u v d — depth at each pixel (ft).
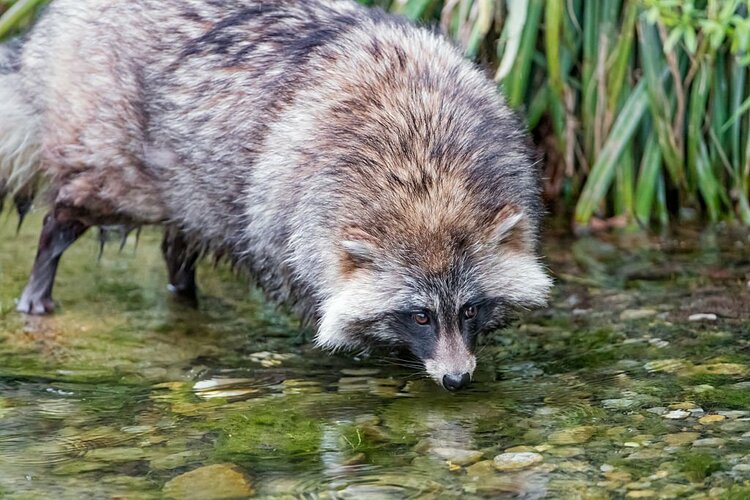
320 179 30.48
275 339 34.14
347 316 30.04
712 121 43.16
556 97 42.75
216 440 25.72
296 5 34.04
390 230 29.40
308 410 27.86
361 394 29.19
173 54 33.91
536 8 39.99
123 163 34.81
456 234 29.30
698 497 22.09
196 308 37.11
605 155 42.55
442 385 29.14
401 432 26.30
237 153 32.53
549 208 45.14
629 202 43.65
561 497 22.33
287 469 24.03
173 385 29.81
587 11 41.88
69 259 41.93
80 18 35.24
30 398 28.60
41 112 35.86
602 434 25.57
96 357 32.12
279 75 32.42
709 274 38.29
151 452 24.97
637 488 22.58
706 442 24.75
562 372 30.27
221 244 34.58
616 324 33.83
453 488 22.91
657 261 40.01
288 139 31.48
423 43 32.68
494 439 25.64
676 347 31.48
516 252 30.89
